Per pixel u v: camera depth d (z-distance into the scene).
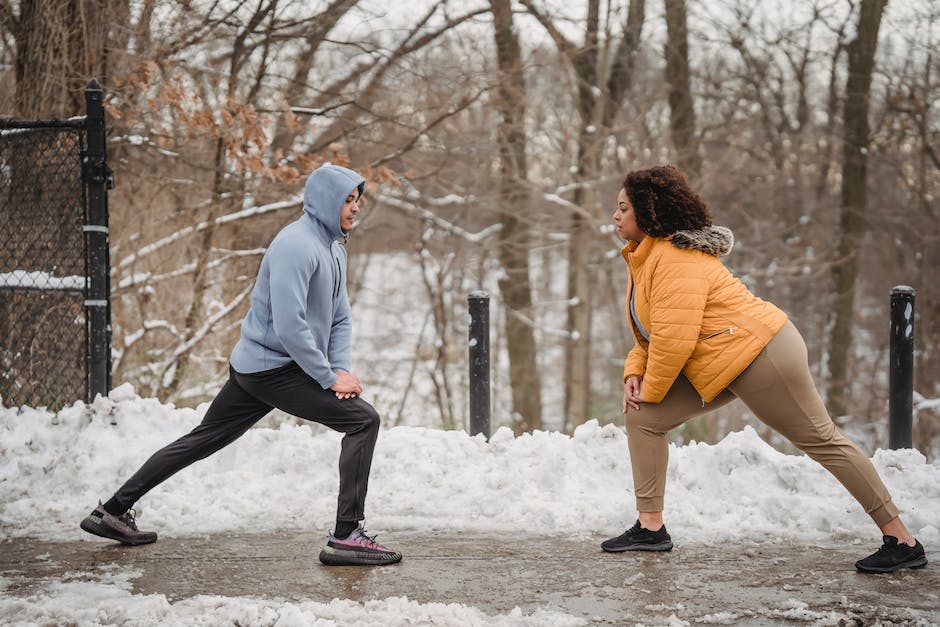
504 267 14.46
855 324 18.28
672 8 13.84
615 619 3.47
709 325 3.93
